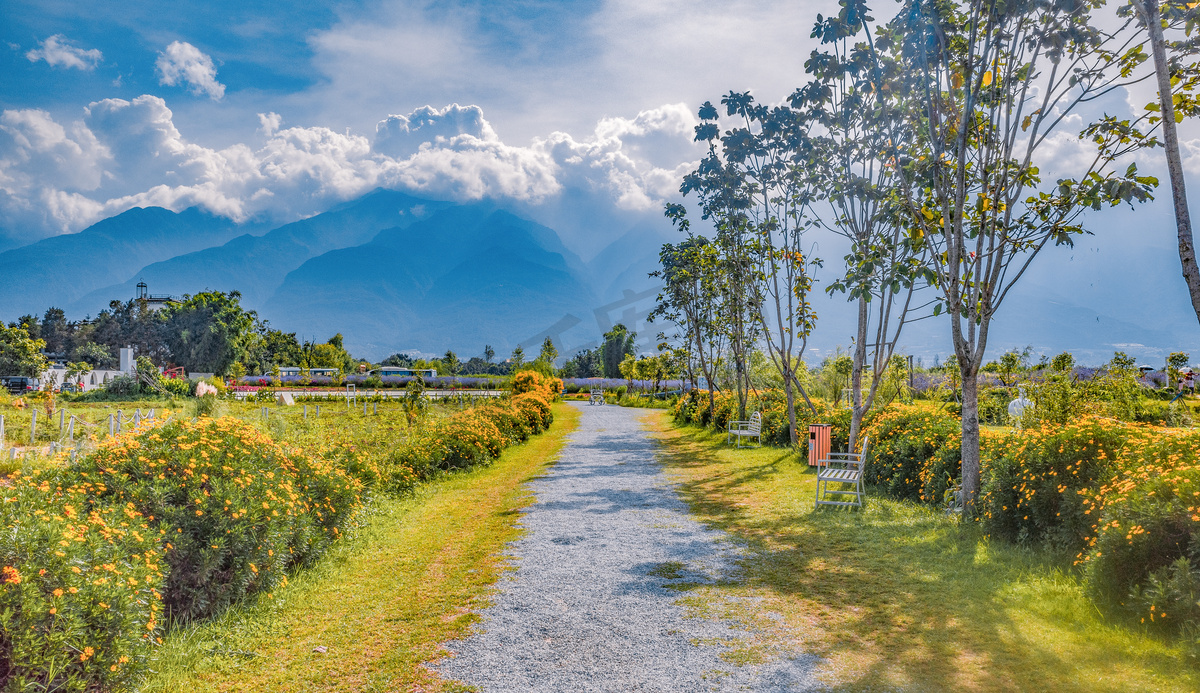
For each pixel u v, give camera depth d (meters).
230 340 61.66
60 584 3.09
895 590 5.02
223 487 4.83
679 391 44.12
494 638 4.19
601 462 13.40
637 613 4.63
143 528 4.02
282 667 3.79
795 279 13.01
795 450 13.84
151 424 5.53
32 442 13.22
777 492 9.59
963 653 3.79
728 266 16.47
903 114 8.47
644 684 3.48
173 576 4.25
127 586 3.35
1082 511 5.11
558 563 5.98
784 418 15.52
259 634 4.27
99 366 77.06
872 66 8.61
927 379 25.00
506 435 16.25
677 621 4.45
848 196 9.59
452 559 6.18
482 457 12.50
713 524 7.57
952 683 3.40
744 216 14.16
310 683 3.58
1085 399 11.77
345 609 4.79
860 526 7.27
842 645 3.96
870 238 9.62
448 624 4.46
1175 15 5.89
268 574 4.80
